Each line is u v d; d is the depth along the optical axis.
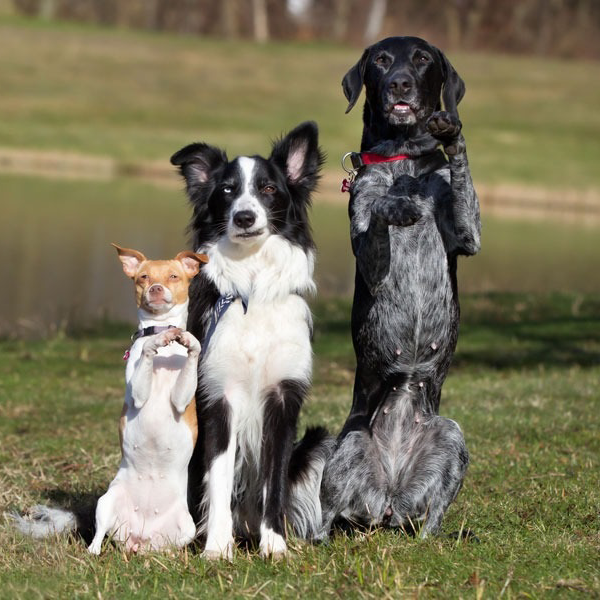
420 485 8.84
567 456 11.79
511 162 53.50
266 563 8.28
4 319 21.34
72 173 48.16
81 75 66.81
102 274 26.06
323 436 9.60
